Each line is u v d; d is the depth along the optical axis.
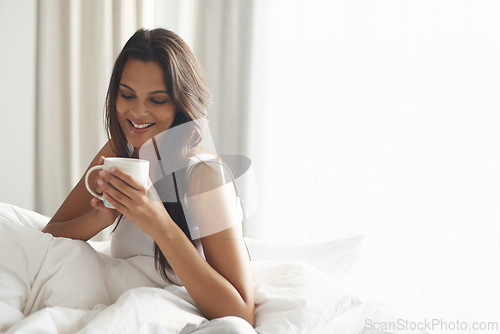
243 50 2.76
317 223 2.23
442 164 2.18
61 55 2.77
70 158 2.81
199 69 1.25
